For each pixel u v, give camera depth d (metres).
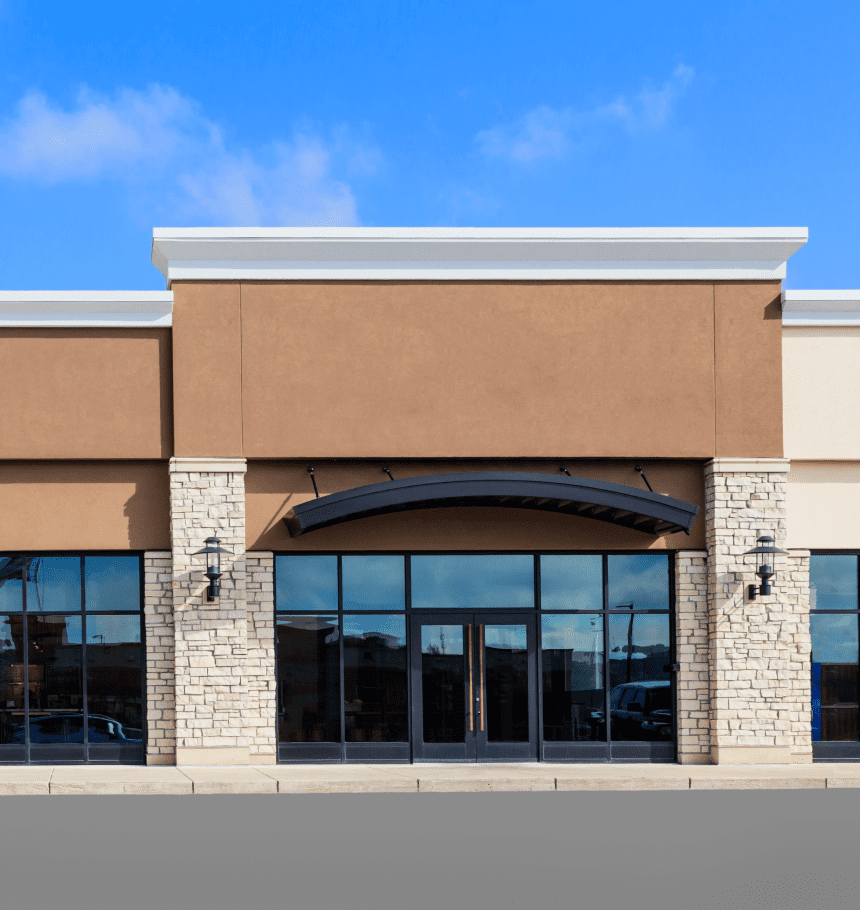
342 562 16.73
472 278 16.78
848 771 15.61
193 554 15.98
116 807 12.80
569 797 13.66
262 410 16.41
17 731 16.22
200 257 16.47
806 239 16.95
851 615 17.36
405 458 16.58
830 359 17.30
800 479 17.30
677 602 16.92
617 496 15.48
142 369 16.47
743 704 16.52
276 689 16.36
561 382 16.83
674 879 8.91
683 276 17.05
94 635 16.47
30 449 16.20
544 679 16.81
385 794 13.93
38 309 16.28
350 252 16.62
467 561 16.94
